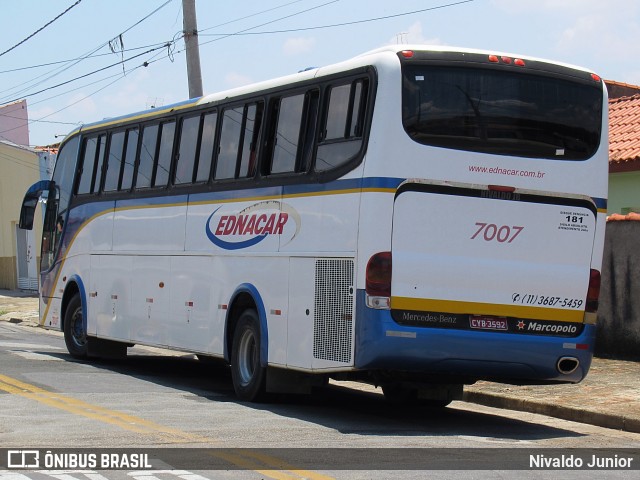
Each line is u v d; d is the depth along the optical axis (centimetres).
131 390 1664
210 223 1678
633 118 2680
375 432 1288
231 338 1616
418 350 1295
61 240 2291
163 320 1825
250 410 1456
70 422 1277
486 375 1364
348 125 1354
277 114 1529
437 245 1308
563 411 1523
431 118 1314
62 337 2927
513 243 1347
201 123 1752
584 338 1388
